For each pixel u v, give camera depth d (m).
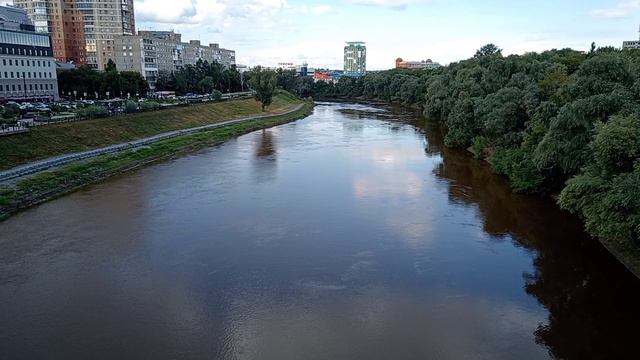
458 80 101.56
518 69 90.25
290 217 48.31
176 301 31.94
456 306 31.77
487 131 72.44
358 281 34.97
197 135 93.88
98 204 51.94
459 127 86.38
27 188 53.44
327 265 37.50
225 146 89.56
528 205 52.50
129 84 132.12
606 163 35.88
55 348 26.84
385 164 73.19
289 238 42.81
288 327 29.12
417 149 86.06
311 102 187.25
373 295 33.03
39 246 40.50
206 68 179.25
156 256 38.81
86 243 41.25
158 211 49.91
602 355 26.89
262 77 138.88
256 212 49.84
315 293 33.19
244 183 61.38
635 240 36.81
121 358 26.08
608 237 34.31
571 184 36.94
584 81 50.12
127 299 32.12
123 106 98.69
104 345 27.16
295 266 37.28
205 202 53.12
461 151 83.88
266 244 41.44
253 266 37.22
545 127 54.91
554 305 31.98
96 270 36.25
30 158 62.75
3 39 107.62
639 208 30.95
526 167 57.00
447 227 45.72
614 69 49.72
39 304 31.39
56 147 68.31
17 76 111.56
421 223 46.75
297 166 71.69
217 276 35.50
